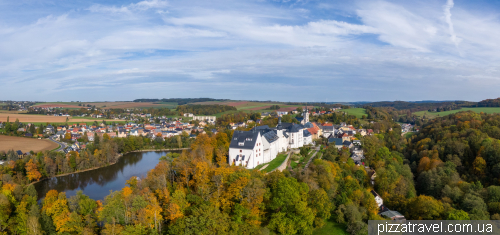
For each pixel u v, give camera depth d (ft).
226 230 246.27
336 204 362.53
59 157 645.51
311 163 477.77
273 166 457.27
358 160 589.73
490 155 479.82
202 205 267.39
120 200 278.46
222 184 307.17
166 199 283.38
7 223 322.96
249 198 289.33
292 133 636.89
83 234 274.77
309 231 293.64
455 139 596.29
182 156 395.14
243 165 439.22
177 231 239.71
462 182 422.41
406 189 440.45
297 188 318.24
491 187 379.55
